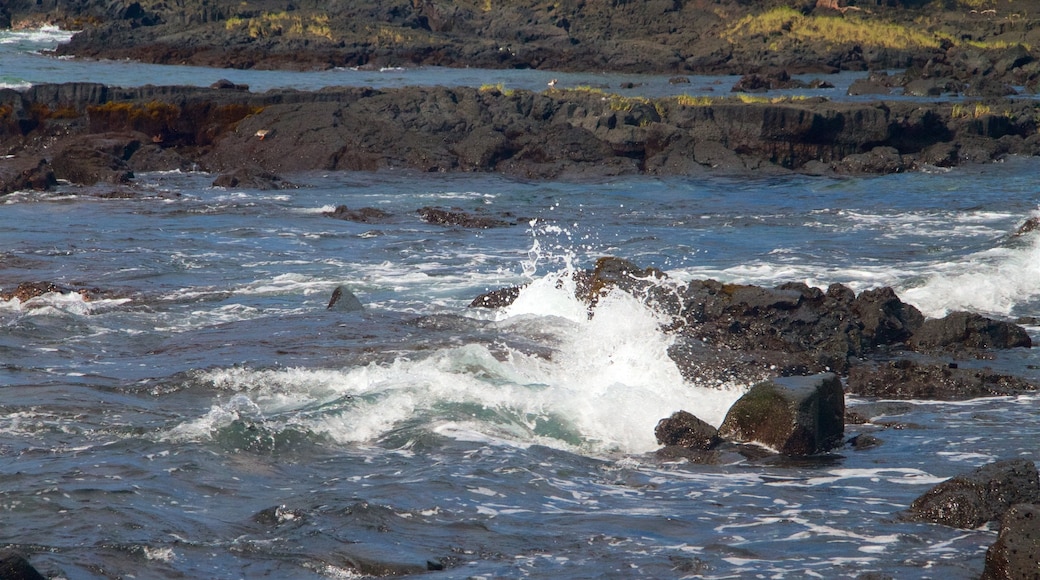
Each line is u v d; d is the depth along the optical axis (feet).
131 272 265.75
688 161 456.86
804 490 127.54
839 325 196.24
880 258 283.18
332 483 127.44
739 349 185.88
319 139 469.16
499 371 169.78
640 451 143.23
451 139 478.59
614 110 485.15
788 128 464.24
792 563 104.73
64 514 116.16
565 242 313.32
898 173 448.65
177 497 122.42
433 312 221.46
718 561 105.19
